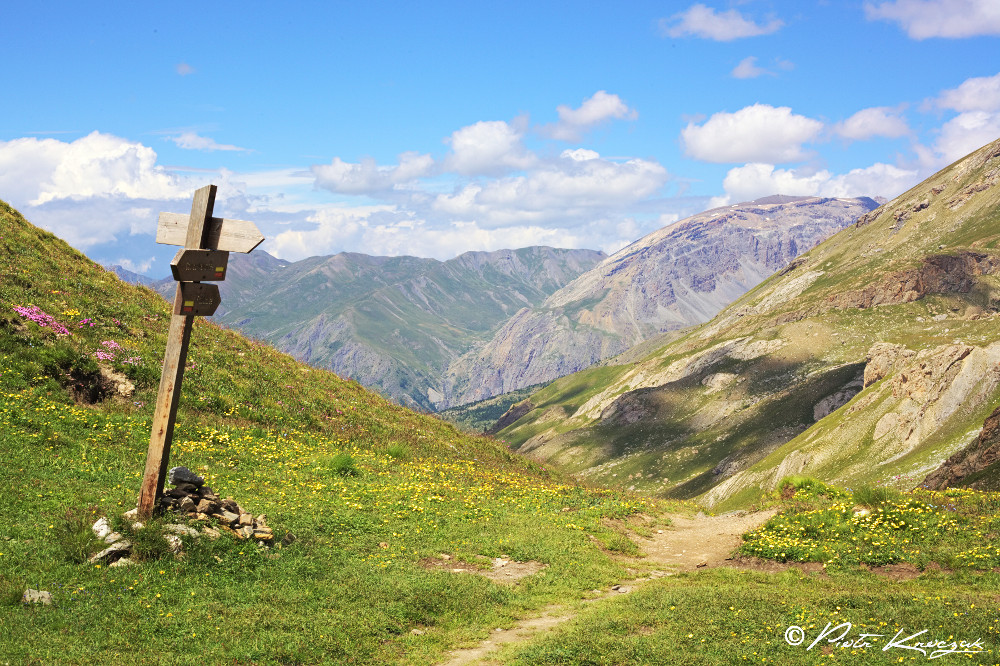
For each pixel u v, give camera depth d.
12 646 8.57
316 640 10.30
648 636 11.36
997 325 198.00
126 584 11.03
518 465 35.91
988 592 13.71
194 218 12.94
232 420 25.80
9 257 29.19
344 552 14.88
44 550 11.50
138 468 17.52
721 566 18.00
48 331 24.56
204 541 12.86
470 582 14.18
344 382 37.38
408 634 11.35
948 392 134.12
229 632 10.13
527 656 10.40
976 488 64.69
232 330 36.78
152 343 28.39
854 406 155.38
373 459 25.97
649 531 22.25
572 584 15.30
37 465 15.89
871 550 17.33
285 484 19.72
